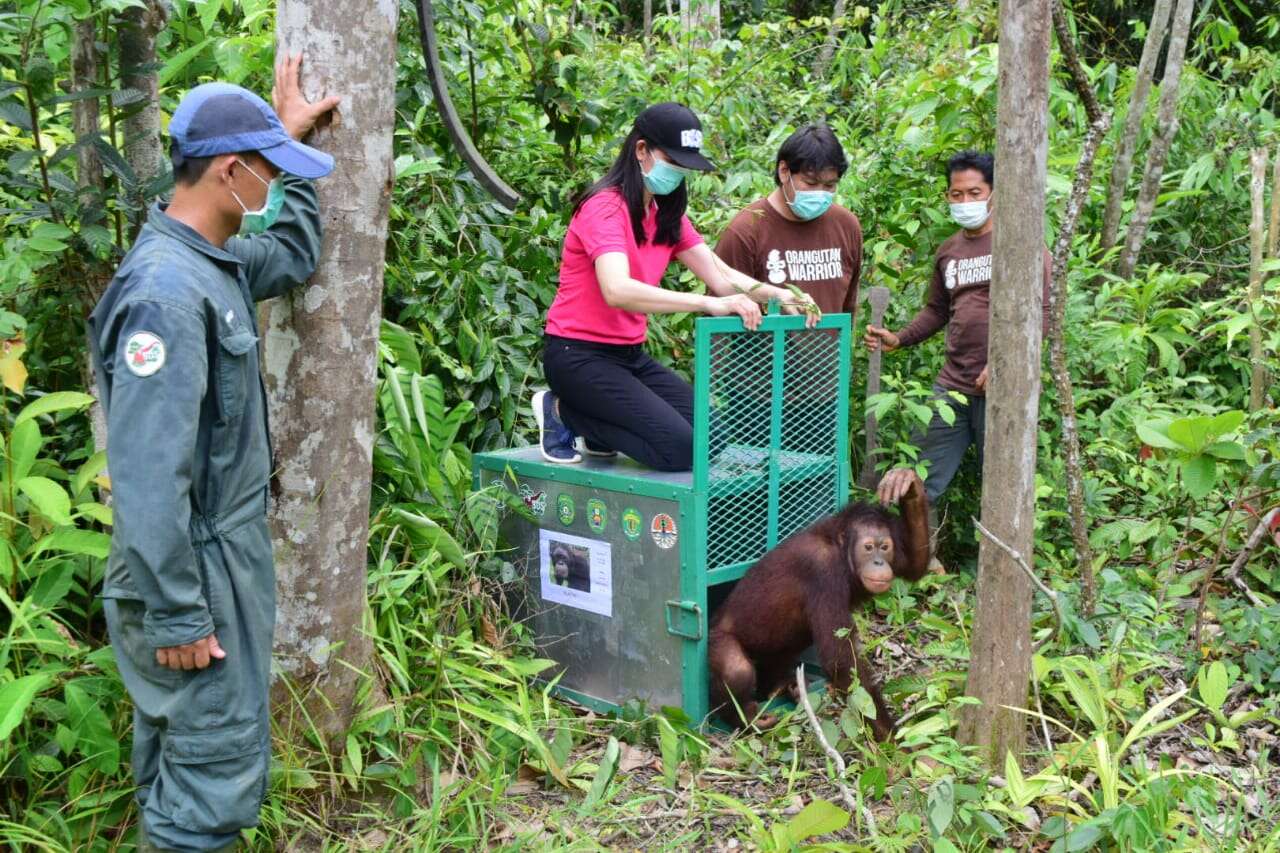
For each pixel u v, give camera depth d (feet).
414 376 13.51
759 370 12.84
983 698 11.12
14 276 10.80
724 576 12.89
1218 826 9.88
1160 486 16.34
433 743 11.09
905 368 18.20
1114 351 17.60
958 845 9.58
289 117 9.91
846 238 15.71
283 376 10.26
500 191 15.58
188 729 8.26
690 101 21.21
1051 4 10.43
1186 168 24.72
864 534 12.13
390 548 13.28
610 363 13.44
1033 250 10.46
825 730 11.59
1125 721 11.71
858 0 41.22
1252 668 12.56
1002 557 10.91
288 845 9.98
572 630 13.82
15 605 9.72
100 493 11.88
